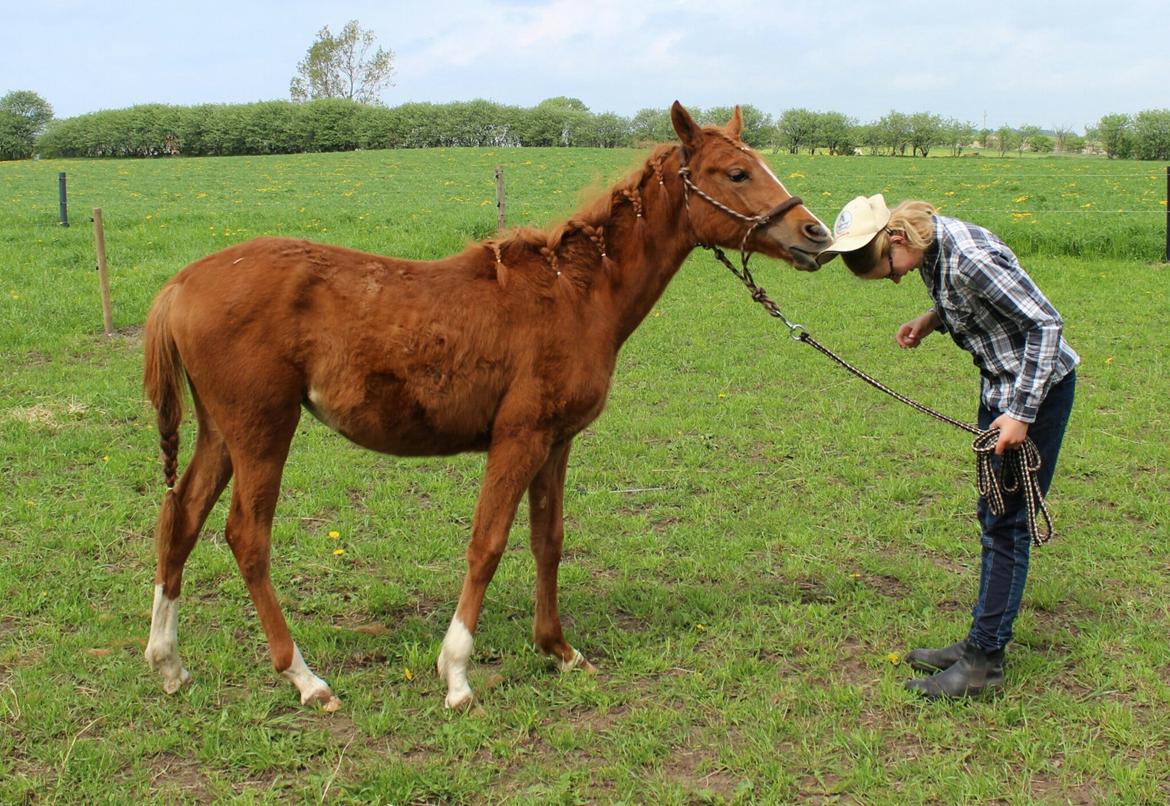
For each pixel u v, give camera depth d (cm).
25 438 647
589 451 668
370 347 352
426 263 375
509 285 368
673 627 434
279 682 381
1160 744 339
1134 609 443
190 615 432
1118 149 5619
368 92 8044
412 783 317
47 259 1300
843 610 450
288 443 363
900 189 2786
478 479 616
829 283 1331
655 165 389
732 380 854
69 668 379
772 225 375
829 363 910
